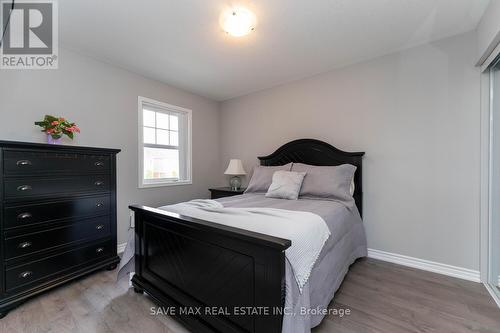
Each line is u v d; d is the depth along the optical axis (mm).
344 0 1677
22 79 2068
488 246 1964
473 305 1659
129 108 2859
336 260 1737
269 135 3498
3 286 1601
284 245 1002
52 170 1863
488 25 1713
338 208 2033
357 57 2545
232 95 3844
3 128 1972
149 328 1446
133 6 1722
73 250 1996
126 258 1877
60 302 1723
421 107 2285
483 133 1981
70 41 2205
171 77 3078
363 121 2629
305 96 3102
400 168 2400
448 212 2152
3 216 1606
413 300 1729
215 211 1645
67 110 2332
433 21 1918
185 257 1505
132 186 2887
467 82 2062
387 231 2471
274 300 1069
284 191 2447
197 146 3775
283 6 1730
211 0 1665
